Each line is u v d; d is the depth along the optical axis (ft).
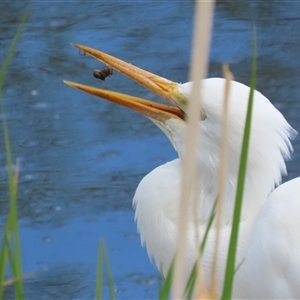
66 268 32.78
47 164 37.73
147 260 33.22
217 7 50.06
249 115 13.07
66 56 45.06
